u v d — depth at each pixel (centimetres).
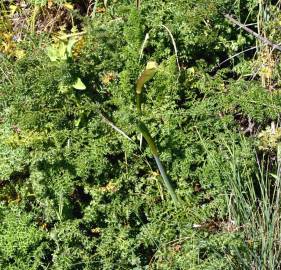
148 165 233
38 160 223
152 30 245
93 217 223
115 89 240
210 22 251
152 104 238
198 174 228
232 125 236
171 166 231
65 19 270
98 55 241
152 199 228
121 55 240
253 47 253
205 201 230
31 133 229
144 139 234
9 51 256
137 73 240
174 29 245
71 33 262
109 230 223
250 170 226
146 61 244
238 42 251
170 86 238
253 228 214
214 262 206
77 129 234
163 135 231
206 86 242
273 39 252
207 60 255
